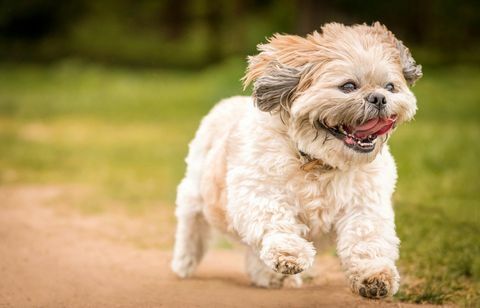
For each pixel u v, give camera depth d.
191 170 8.71
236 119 7.89
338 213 7.05
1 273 9.09
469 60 45.25
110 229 12.09
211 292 8.32
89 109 32.97
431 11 53.09
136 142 23.53
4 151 21.27
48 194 15.17
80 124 28.52
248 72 7.02
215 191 7.76
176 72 48.06
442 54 48.06
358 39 6.70
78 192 15.45
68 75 45.44
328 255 10.39
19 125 27.81
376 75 6.50
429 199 12.96
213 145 8.18
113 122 29.11
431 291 8.23
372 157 6.65
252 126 7.20
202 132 8.59
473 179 14.91
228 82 32.75
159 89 39.12
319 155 6.74
